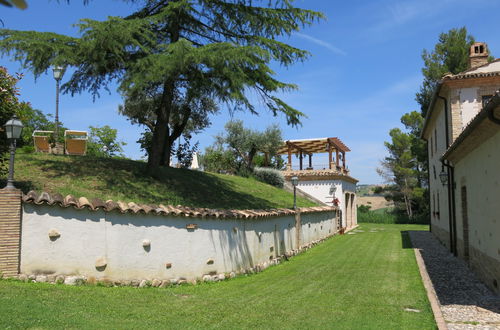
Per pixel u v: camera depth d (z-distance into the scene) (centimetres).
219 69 1104
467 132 844
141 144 2167
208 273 935
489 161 818
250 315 622
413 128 4250
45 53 1010
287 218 1470
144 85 1039
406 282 913
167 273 842
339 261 1305
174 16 1217
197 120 1986
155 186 1330
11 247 665
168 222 854
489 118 680
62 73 1160
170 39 1321
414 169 4422
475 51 1717
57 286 671
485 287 866
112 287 741
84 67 1158
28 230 686
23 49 974
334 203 2617
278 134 3025
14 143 705
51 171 1180
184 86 1414
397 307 680
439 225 1870
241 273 1045
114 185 1191
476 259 991
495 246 787
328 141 2889
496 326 574
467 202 1098
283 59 1274
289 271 1128
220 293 798
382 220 3822
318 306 689
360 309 667
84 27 974
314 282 935
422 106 3312
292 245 1513
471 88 1482
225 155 3108
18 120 709
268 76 1252
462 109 1484
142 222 808
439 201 1853
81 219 732
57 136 1636
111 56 1123
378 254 1455
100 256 745
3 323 466
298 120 1346
